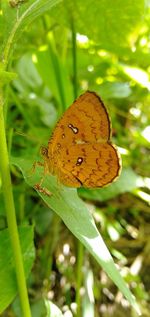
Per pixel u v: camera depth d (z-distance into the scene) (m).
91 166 0.12
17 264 0.11
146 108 0.25
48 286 0.19
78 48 0.23
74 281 0.20
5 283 0.11
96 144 0.12
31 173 0.12
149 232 0.23
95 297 0.20
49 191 0.11
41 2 0.11
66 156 0.12
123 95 0.22
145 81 0.23
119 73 0.24
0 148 0.11
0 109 0.11
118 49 0.21
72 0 0.17
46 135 0.21
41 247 0.20
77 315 0.17
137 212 0.23
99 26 0.18
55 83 0.22
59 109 0.22
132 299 0.10
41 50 0.21
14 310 0.16
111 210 0.23
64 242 0.21
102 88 0.22
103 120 0.12
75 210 0.11
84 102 0.12
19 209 0.18
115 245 0.22
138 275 0.22
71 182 0.12
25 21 0.11
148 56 0.22
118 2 0.17
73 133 0.12
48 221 0.20
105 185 0.12
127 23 0.18
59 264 0.20
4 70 0.11
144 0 0.17
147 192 0.23
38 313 0.17
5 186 0.11
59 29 0.22
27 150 0.20
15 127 0.21
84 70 0.24
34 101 0.22
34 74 0.23
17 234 0.11
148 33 0.22
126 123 0.25
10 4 0.12
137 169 0.24
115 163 0.12
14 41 0.11
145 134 0.21
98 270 0.21
